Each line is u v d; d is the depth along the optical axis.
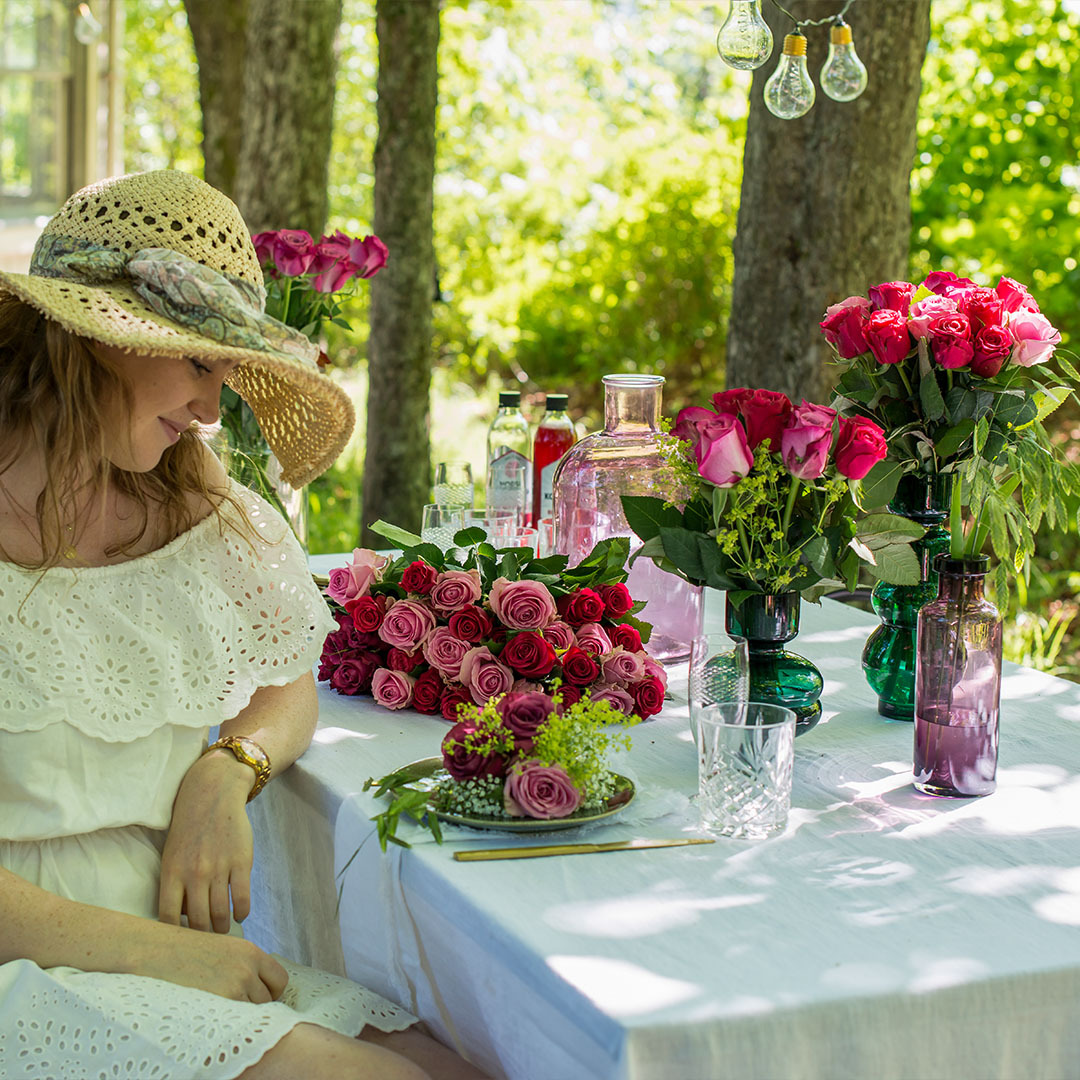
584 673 2.02
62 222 1.73
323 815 1.81
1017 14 8.66
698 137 11.20
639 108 13.98
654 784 1.83
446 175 12.99
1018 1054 1.35
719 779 1.66
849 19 3.92
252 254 1.82
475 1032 1.53
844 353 2.04
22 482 1.71
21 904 1.57
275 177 6.10
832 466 1.83
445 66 12.85
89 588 1.75
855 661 2.45
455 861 1.58
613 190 11.73
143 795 1.74
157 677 1.76
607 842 1.63
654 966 1.35
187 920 1.75
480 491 7.30
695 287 10.43
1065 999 1.35
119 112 10.03
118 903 1.71
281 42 6.00
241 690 1.86
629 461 2.35
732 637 1.95
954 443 1.95
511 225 11.98
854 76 2.90
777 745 1.65
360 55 13.90
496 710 1.71
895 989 1.30
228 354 1.62
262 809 2.01
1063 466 2.02
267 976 1.63
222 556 1.90
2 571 1.68
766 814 1.66
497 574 2.15
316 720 1.95
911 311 1.97
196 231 1.72
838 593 3.44
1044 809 1.76
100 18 9.72
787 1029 1.27
